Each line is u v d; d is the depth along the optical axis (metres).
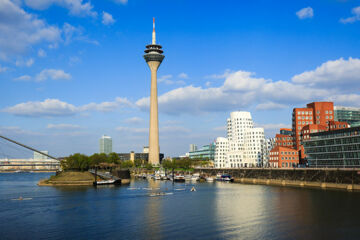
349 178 162.12
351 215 100.56
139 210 113.94
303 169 194.12
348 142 188.25
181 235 80.50
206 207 119.31
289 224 90.50
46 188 193.75
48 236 81.56
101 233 83.44
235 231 83.81
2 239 79.50
